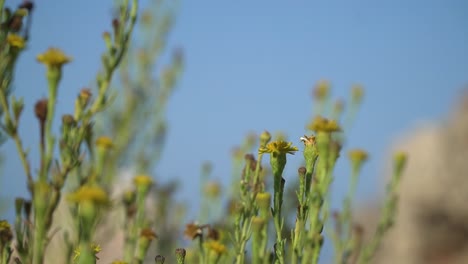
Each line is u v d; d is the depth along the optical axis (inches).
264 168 29.5
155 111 47.3
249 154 29.5
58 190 26.7
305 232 27.5
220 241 31.7
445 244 158.6
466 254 154.9
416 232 158.7
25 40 28.4
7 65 27.6
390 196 37.0
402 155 37.2
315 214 27.3
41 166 26.0
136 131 46.1
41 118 26.1
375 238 36.4
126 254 34.4
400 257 157.2
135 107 46.5
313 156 27.7
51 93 26.4
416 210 160.2
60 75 26.5
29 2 28.5
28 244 26.7
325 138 27.5
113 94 30.4
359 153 34.9
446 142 163.3
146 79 47.9
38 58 26.6
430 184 161.0
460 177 159.5
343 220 34.3
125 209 34.9
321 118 27.9
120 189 43.0
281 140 28.0
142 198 34.7
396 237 159.3
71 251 26.7
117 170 43.3
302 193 27.4
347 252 34.1
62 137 27.6
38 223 25.8
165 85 48.2
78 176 31.7
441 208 159.6
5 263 27.3
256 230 27.9
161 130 46.7
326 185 27.4
